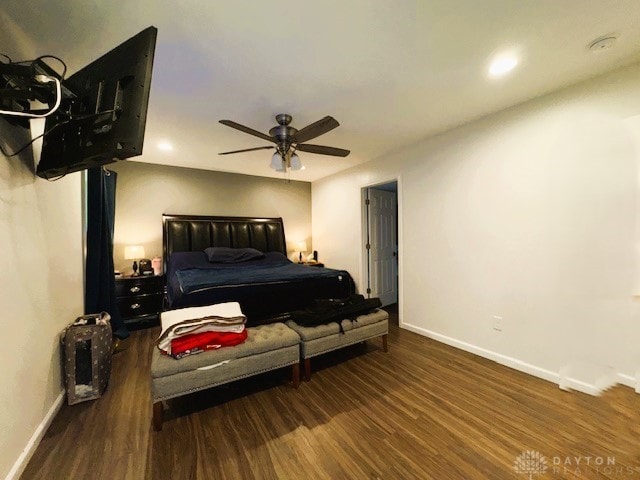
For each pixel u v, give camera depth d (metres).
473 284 2.72
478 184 2.65
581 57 1.71
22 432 1.39
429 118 2.60
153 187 4.09
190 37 1.48
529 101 2.26
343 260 4.63
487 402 1.92
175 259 3.75
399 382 2.20
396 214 4.81
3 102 1.25
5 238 1.29
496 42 1.57
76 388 2.00
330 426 1.69
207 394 2.05
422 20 1.39
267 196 5.05
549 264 2.19
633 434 1.55
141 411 1.86
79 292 2.53
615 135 1.85
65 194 2.15
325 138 3.11
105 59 1.23
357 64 1.75
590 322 1.98
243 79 1.89
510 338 2.45
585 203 1.99
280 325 2.34
